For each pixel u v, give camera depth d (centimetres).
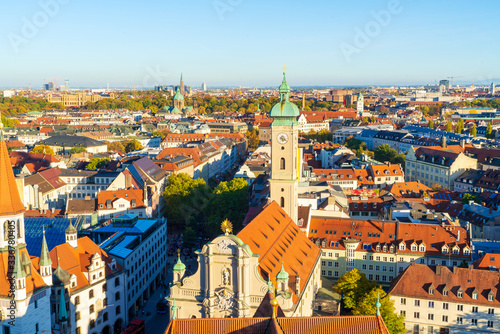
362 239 14850
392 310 11162
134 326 11862
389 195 19688
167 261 16875
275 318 7169
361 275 12738
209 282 9888
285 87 13875
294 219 14412
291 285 10450
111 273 12094
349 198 19412
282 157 14138
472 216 17562
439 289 11644
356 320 7125
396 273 14512
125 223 15125
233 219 18100
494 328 11256
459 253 14100
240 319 7319
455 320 11506
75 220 15000
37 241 13488
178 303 10225
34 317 9275
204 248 9862
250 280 9744
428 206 19150
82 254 11744
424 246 14325
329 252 14850
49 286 9669
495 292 11306
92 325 11494
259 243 10762
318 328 7112
